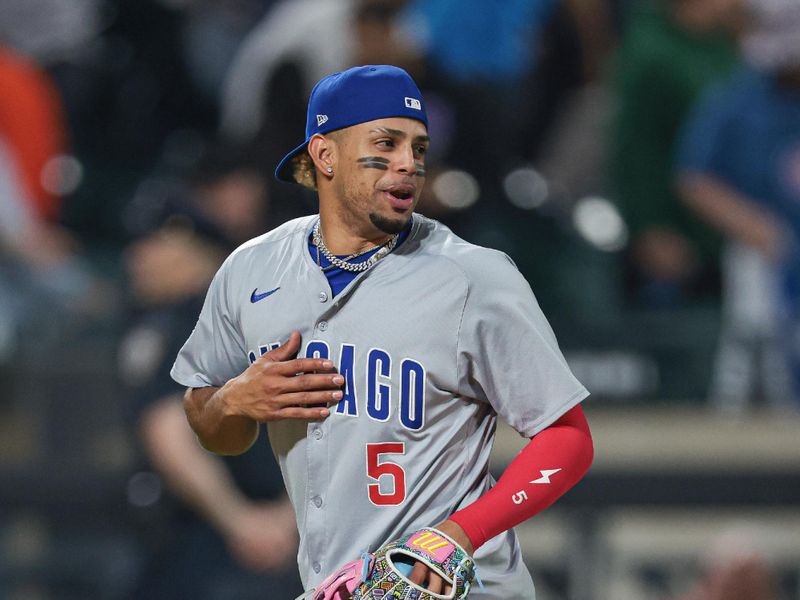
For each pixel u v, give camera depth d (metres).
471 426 9.59
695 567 24.20
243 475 18.17
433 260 9.45
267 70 23.94
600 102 26.19
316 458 9.48
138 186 26.14
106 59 26.11
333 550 9.49
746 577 21.98
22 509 22.11
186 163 24.67
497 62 24.28
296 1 25.28
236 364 10.25
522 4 24.80
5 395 23.08
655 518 24.36
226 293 10.08
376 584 8.87
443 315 9.28
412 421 9.31
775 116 23.72
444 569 8.72
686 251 24.56
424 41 23.98
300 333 9.55
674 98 24.41
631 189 24.70
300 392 9.36
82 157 26.03
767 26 23.75
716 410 23.47
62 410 23.08
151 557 18.41
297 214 20.14
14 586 22.33
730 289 24.23
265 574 18.14
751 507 22.08
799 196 23.61
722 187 23.94
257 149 20.56
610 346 23.67
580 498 22.12
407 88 9.34
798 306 23.36
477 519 8.95
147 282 19.19
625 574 24.22
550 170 26.09
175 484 18.14
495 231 23.88
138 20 26.08
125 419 19.17
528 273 24.08
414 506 9.36
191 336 10.43
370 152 9.24
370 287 9.42
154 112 26.20
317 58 23.58
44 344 23.42
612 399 23.61
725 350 23.64
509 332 9.27
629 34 25.08
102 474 22.09
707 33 24.70
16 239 23.86
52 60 25.80
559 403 9.28
